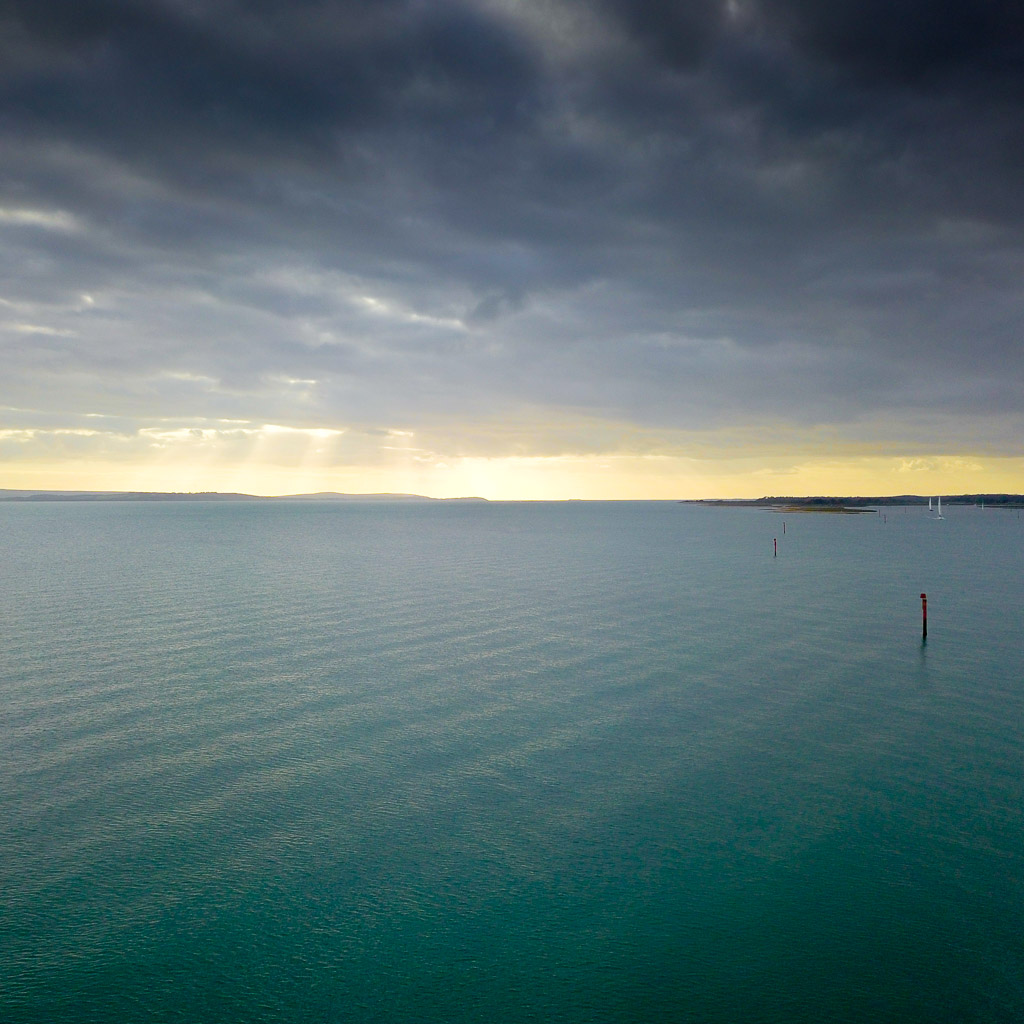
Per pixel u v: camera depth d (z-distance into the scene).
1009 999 13.05
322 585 65.25
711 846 18.12
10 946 14.31
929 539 142.00
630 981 13.56
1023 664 35.44
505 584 66.62
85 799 20.55
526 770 22.69
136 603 54.28
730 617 48.78
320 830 18.88
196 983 13.42
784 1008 12.92
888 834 18.66
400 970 13.80
